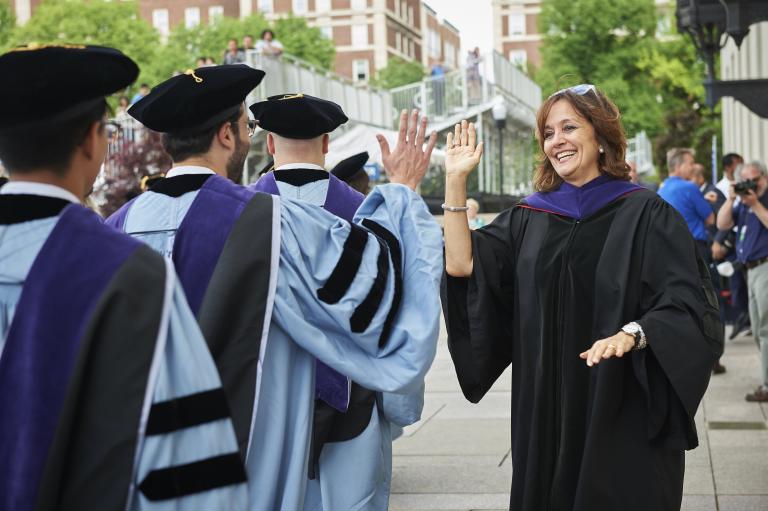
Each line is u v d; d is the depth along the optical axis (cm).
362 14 7081
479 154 355
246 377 275
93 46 212
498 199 2748
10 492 188
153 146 1127
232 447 206
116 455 192
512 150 3098
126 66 210
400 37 7694
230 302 277
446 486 533
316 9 7075
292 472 289
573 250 345
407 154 323
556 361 343
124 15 4338
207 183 289
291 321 281
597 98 357
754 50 1817
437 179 2472
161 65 4466
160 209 289
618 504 326
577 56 4588
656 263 338
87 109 204
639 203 347
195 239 282
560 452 336
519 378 351
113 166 1131
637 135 4459
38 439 190
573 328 341
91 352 194
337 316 282
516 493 348
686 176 886
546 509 339
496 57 2739
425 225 309
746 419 675
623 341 317
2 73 197
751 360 929
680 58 4562
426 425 687
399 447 625
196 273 279
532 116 3269
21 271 199
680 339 321
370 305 285
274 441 284
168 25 6800
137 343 196
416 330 291
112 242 203
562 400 339
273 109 389
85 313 195
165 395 198
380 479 373
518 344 352
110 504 191
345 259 285
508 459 588
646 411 333
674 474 334
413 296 300
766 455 576
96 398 193
